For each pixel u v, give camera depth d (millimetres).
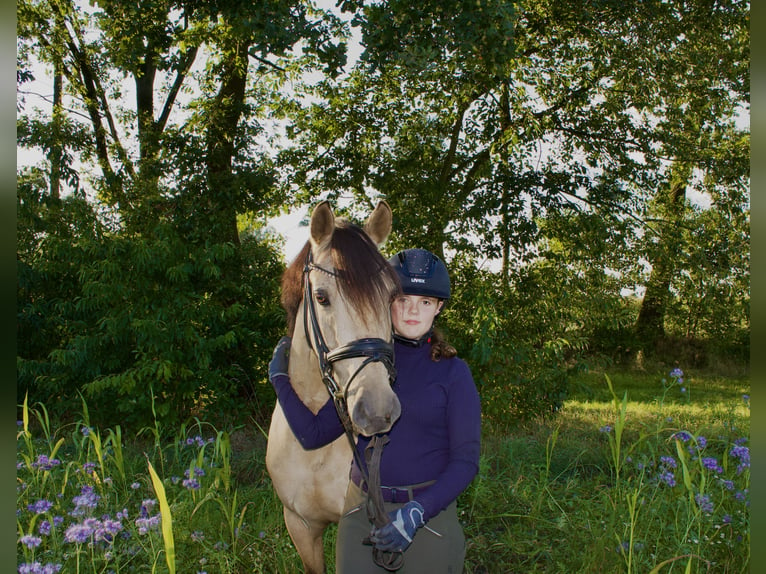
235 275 7457
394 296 1753
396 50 6531
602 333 15383
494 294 7199
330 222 1880
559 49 9680
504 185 9125
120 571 2518
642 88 9562
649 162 10062
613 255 9641
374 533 1455
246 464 4555
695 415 6789
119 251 6086
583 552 2906
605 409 8109
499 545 3174
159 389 5930
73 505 3031
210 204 7672
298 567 2809
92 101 9617
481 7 6062
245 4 6457
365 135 9516
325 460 2146
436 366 1737
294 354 2113
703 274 10164
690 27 9391
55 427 5895
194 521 2936
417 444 1671
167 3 7957
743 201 10398
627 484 3330
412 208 8336
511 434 6090
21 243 7117
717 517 2750
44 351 7086
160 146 8312
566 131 10109
